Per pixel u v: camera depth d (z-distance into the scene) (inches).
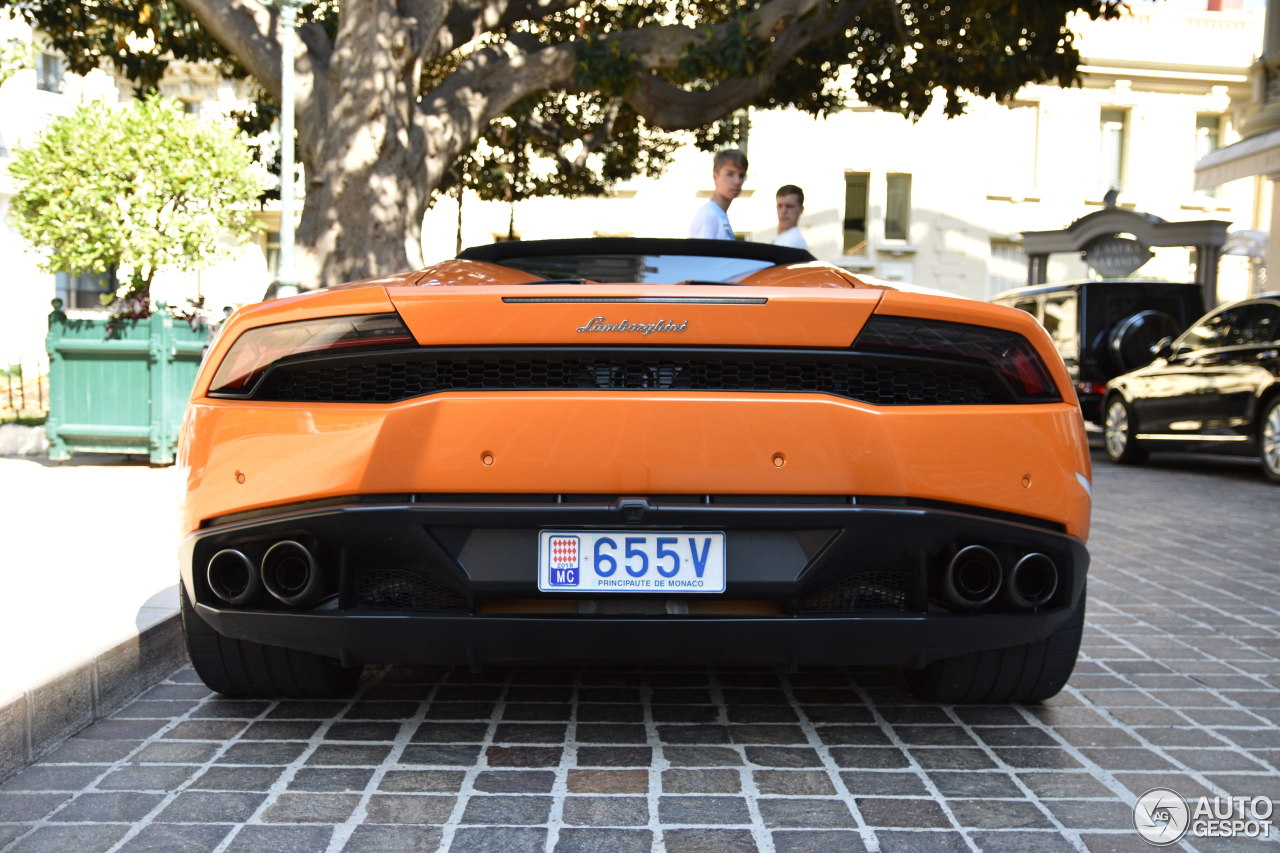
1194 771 106.0
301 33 385.4
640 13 530.0
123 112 430.6
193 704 125.5
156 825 91.2
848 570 102.2
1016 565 103.4
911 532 101.2
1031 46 431.8
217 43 463.2
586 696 129.1
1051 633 111.0
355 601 105.6
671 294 101.2
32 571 172.6
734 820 93.0
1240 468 467.2
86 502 266.4
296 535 104.8
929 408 103.3
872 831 91.0
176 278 1039.6
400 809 94.8
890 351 102.5
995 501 103.2
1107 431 493.4
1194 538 264.7
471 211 1048.2
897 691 132.8
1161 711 125.6
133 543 202.5
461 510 100.0
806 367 103.3
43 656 117.3
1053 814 95.0
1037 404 107.0
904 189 1090.1
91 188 412.5
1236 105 1135.6
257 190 459.5
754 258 136.7
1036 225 1109.1
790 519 100.2
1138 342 523.8
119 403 362.6
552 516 100.1
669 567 101.8
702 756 108.7
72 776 102.4
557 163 587.2
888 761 107.8
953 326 104.7
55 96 948.0
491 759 107.3
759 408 100.4
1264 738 116.2
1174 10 1114.7
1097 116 1114.7
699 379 102.3
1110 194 668.7
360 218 342.0
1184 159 1133.7
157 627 134.4
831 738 114.7
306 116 364.8
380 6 340.5
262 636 108.5
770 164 1056.8
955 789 100.6
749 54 370.6
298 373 107.1
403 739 113.2
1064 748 112.3
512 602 104.0
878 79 495.2
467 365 103.1
